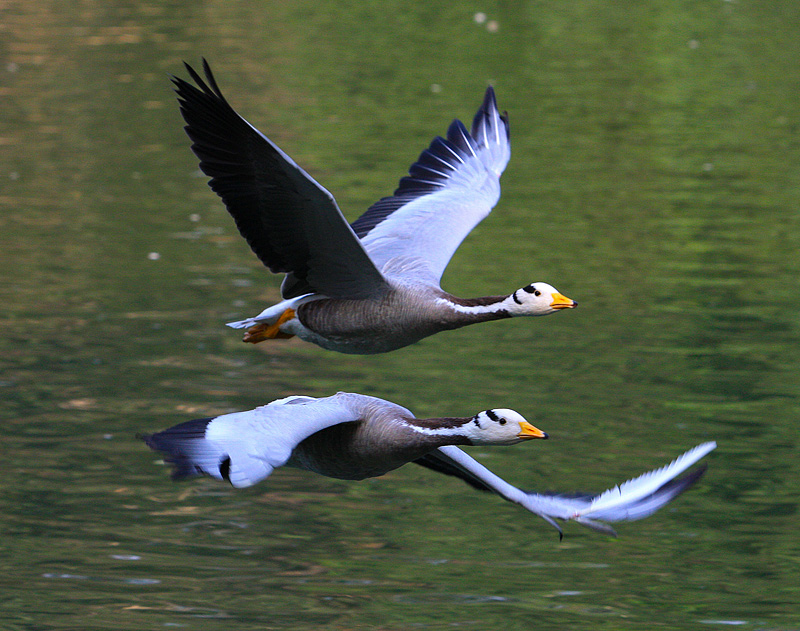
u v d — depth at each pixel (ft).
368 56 127.54
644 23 146.82
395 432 29.30
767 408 52.42
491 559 42.32
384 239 34.83
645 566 41.83
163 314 63.21
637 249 73.46
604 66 125.18
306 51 129.29
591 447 49.01
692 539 43.65
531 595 39.86
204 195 85.61
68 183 87.51
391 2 158.30
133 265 70.54
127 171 91.04
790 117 106.42
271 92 111.24
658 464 47.39
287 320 31.91
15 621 37.76
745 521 44.57
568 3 159.12
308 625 37.52
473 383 55.21
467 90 112.88
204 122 27.99
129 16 146.61
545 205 82.79
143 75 118.32
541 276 68.13
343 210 75.15
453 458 29.19
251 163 28.37
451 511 46.21
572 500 27.94
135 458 48.60
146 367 56.65
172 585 40.11
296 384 55.06
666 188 86.43
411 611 38.75
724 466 48.08
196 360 57.82
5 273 68.69
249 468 24.14
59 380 54.95
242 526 44.42
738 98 113.09
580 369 57.06
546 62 126.52
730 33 141.38
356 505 46.65
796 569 41.19
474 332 63.05
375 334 31.35
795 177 89.15
